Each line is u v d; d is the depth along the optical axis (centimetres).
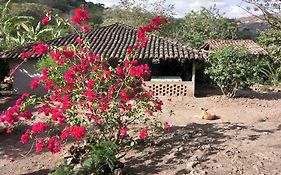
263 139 919
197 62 1938
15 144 1012
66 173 701
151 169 759
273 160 766
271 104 1552
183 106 1519
